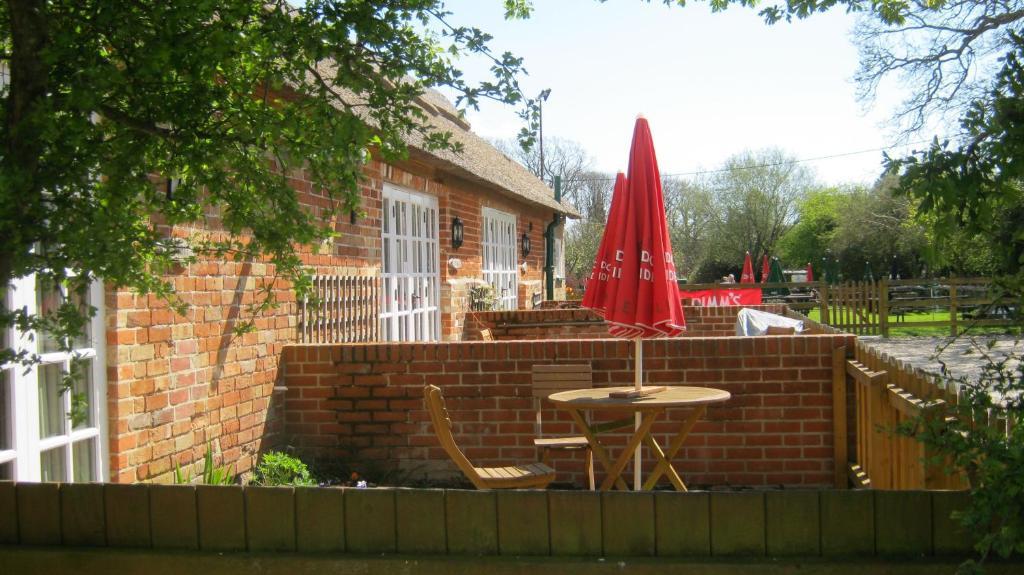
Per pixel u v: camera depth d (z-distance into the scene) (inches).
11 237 108.4
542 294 860.6
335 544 128.3
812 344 265.9
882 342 826.2
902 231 1556.3
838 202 2127.2
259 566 127.0
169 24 115.6
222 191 141.9
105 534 132.0
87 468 207.2
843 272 1823.3
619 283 210.7
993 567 116.6
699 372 269.0
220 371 254.7
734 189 2308.1
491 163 652.1
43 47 115.0
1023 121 101.8
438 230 498.9
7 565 130.4
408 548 127.2
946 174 106.5
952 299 879.7
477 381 276.2
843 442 260.7
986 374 111.8
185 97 129.3
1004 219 106.3
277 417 285.7
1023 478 97.7
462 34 130.3
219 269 255.1
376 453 282.4
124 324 213.3
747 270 1139.9
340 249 348.2
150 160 136.9
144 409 220.5
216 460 252.2
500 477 196.4
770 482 266.2
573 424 272.8
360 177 150.4
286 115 134.0
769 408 267.1
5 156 110.7
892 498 120.9
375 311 385.1
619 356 272.1
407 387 280.5
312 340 317.4
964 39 650.2
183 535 130.5
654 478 219.1
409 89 133.0
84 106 110.0
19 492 133.7
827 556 121.6
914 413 168.2
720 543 122.7
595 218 2324.1
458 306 523.8
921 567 118.0
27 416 189.9
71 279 116.0
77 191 121.5
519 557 124.8
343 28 125.8
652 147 215.2
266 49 128.2
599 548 124.3
